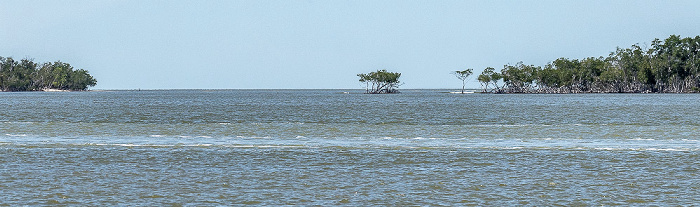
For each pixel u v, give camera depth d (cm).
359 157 5966
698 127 9544
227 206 3934
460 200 4091
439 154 6178
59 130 8938
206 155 6075
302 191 4356
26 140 7369
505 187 4481
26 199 4066
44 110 16588
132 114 14500
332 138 7838
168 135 8231
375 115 14012
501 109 17375
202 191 4344
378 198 4147
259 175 4950
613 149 6488
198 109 17388
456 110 16700
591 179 4762
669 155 5981
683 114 14175
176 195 4219
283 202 4041
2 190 4309
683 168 5212
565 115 14162
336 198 4150
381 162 5644
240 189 4416
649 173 4994
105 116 13575
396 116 13625
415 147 6744
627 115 13975
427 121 11875
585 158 5847
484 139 7688
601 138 7769
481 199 4116
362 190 4391
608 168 5244
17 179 4694
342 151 6412
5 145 6775
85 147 6644
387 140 7550
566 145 6906
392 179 4791
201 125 10050
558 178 4809
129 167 5303
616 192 4303
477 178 4828
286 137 7975
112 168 5241
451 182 4672
